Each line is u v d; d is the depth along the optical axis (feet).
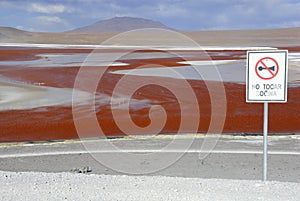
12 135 32.58
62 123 36.24
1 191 15.42
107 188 15.76
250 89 17.51
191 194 14.80
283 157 25.91
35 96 48.57
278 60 16.94
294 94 50.83
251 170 22.81
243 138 31.30
